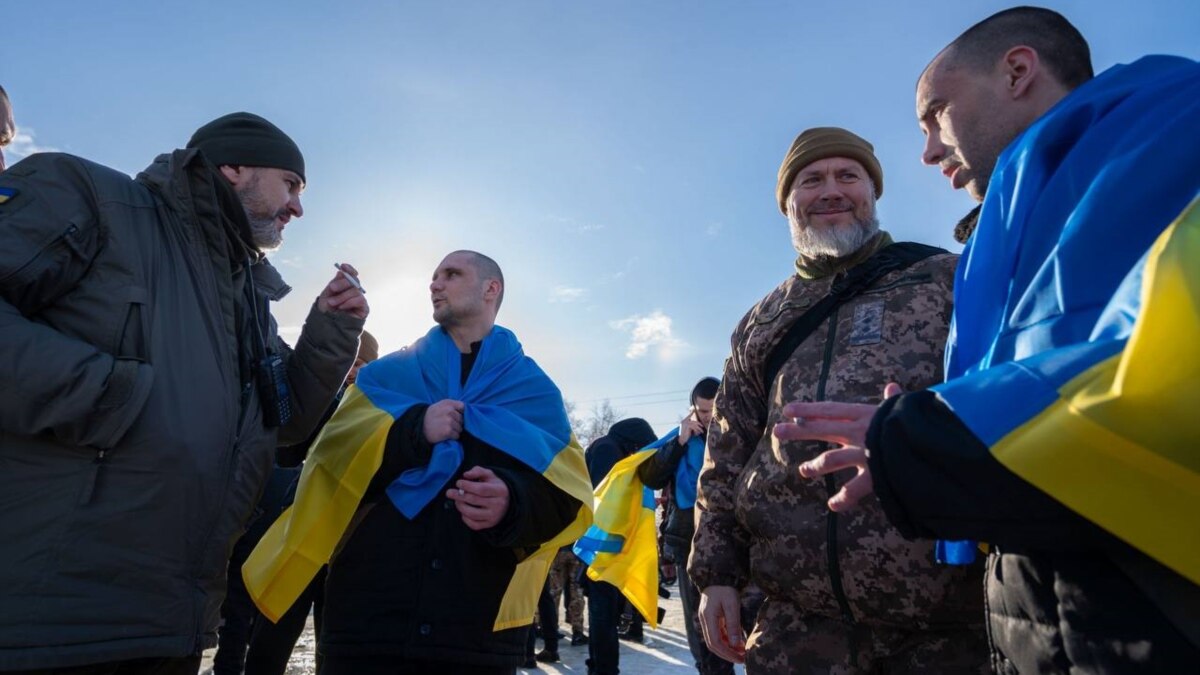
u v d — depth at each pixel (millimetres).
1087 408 859
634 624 7598
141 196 2018
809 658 1917
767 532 1985
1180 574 848
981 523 965
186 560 1893
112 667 1800
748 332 2348
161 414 1861
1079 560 975
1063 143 1185
